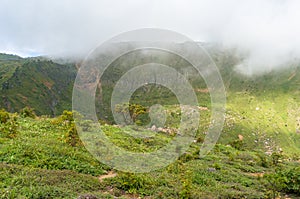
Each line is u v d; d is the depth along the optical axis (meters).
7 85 117.88
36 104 112.31
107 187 16.31
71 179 16.05
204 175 23.25
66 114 31.53
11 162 17.62
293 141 133.62
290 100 166.12
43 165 17.92
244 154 42.47
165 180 18.61
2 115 29.48
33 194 13.07
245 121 138.25
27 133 25.73
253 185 23.11
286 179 21.75
